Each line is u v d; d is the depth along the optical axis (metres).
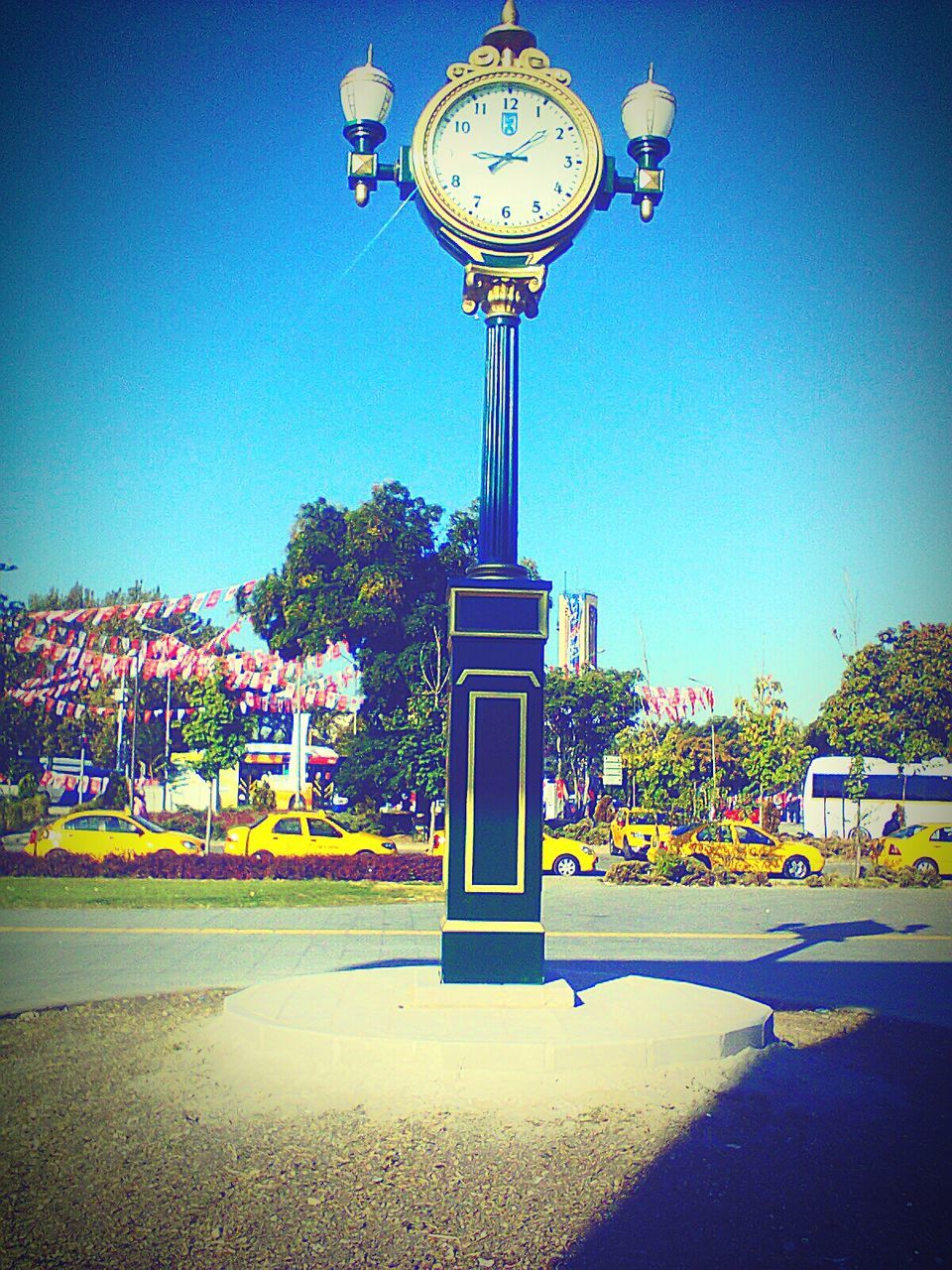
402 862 22.80
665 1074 7.04
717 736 36.66
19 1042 8.00
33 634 35.25
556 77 8.48
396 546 37.94
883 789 33.84
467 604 8.16
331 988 8.61
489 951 8.00
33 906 17.73
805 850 27.02
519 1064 6.95
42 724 40.56
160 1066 7.30
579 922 17.11
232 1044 7.58
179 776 46.91
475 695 8.12
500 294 8.59
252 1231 4.82
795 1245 4.77
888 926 16.89
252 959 12.21
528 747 8.11
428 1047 6.94
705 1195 5.29
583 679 46.72
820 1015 9.45
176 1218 4.95
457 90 8.41
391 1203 5.14
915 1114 6.55
